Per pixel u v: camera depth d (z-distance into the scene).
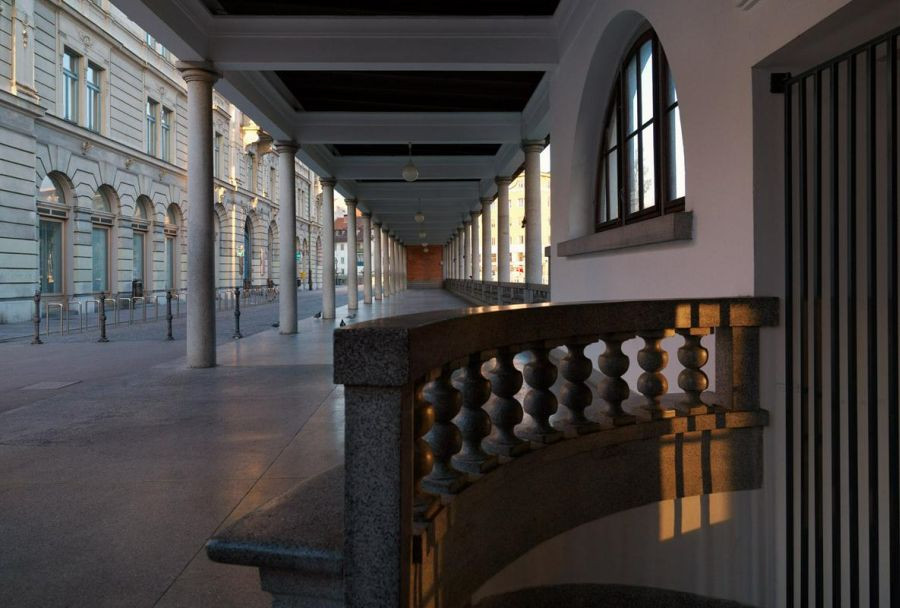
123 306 27.44
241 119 41.69
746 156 3.78
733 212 3.93
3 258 19.70
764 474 3.70
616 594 3.43
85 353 11.52
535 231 14.37
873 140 2.94
